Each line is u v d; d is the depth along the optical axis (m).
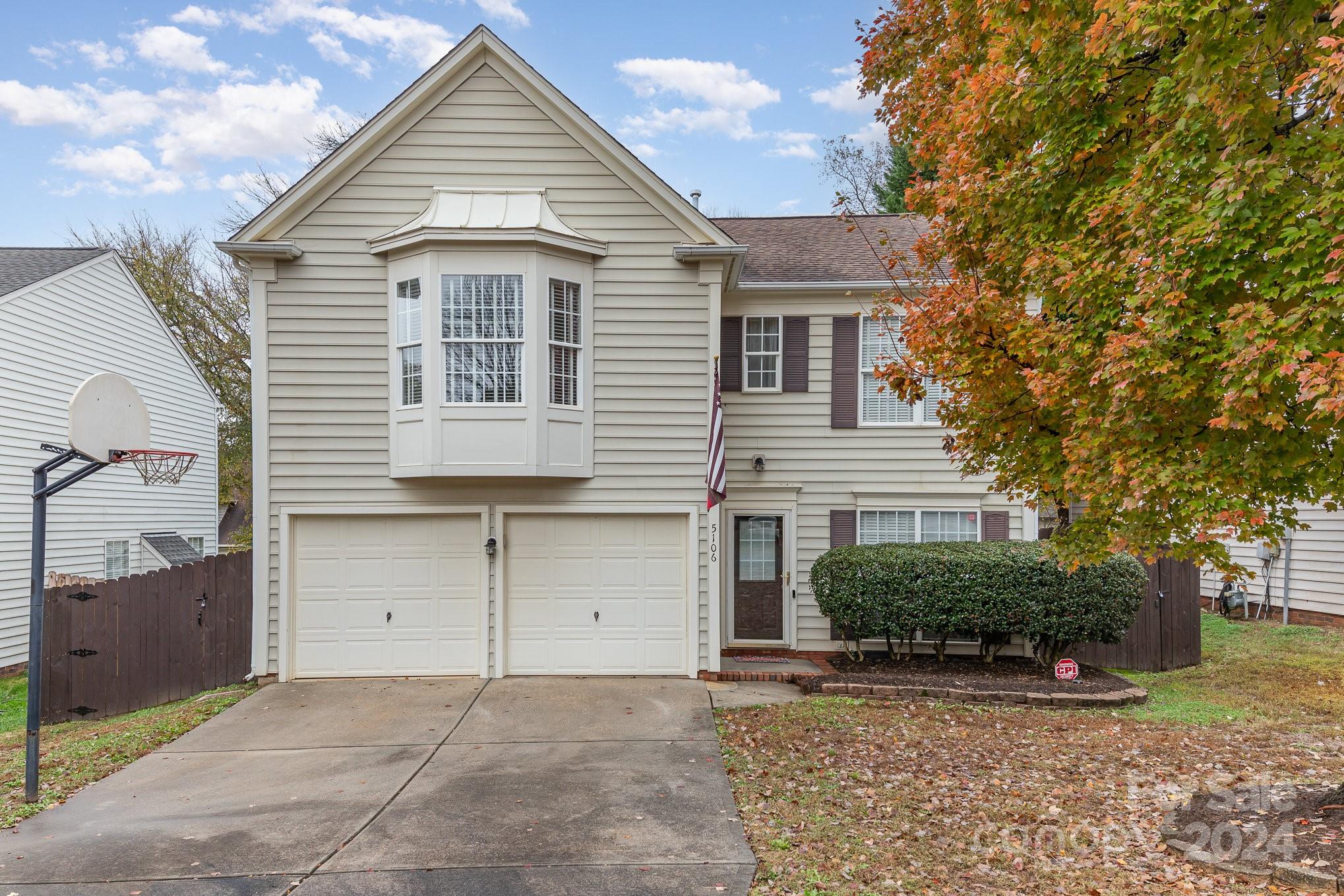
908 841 5.35
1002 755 7.24
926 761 7.05
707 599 10.32
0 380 12.98
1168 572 11.41
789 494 12.46
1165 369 4.36
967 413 6.69
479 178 10.25
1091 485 5.09
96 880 4.93
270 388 10.07
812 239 14.70
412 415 9.90
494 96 10.27
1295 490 4.77
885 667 10.94
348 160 10.13
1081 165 5.97
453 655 10.26
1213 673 10.79
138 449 7.26
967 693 9.38
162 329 18.36
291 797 6.35
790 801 6.08
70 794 6.57
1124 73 5.70
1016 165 6.20
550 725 8.21
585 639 10.34
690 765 6.93
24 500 13.52
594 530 10.40
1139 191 4.91
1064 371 5.30
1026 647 11.69
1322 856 4.69
